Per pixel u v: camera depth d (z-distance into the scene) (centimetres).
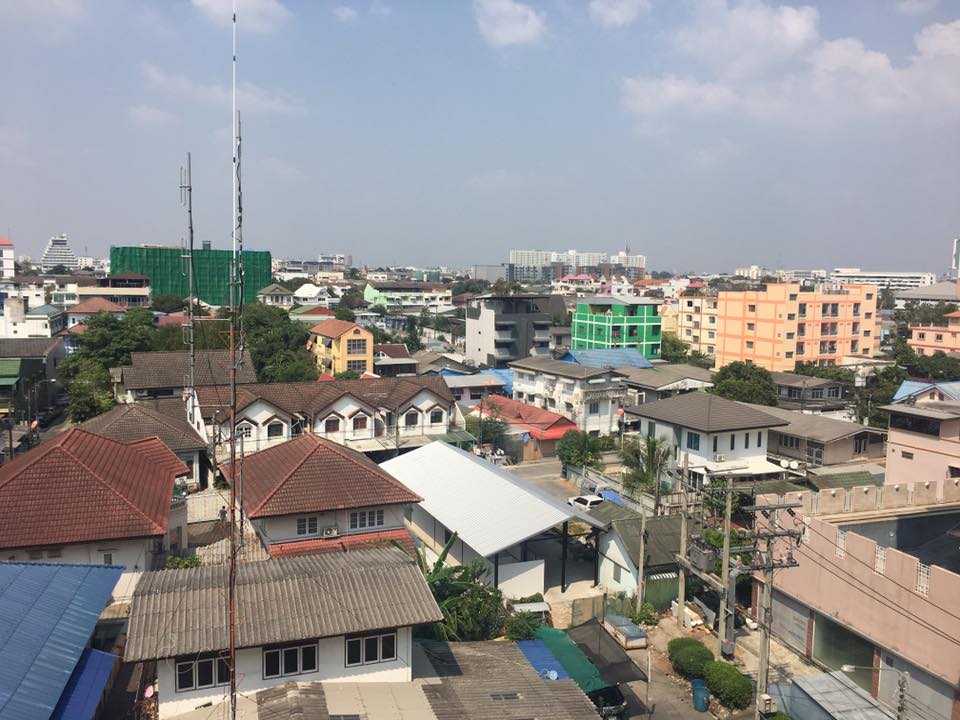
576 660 2477
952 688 2208
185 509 3444
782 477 4928
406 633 2062
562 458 5575
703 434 4969
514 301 10475
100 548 2834
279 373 7056
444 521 3472
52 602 2139
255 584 2062
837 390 7156
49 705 1719
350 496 3281
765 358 9462
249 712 1831
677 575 3234
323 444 3528
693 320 12050
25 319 9081
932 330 10306
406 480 4091
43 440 5888
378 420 5431
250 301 13400
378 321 13612
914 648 2341
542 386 6975
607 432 6500
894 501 3184
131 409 4578
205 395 5044
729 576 2748
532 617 2788
